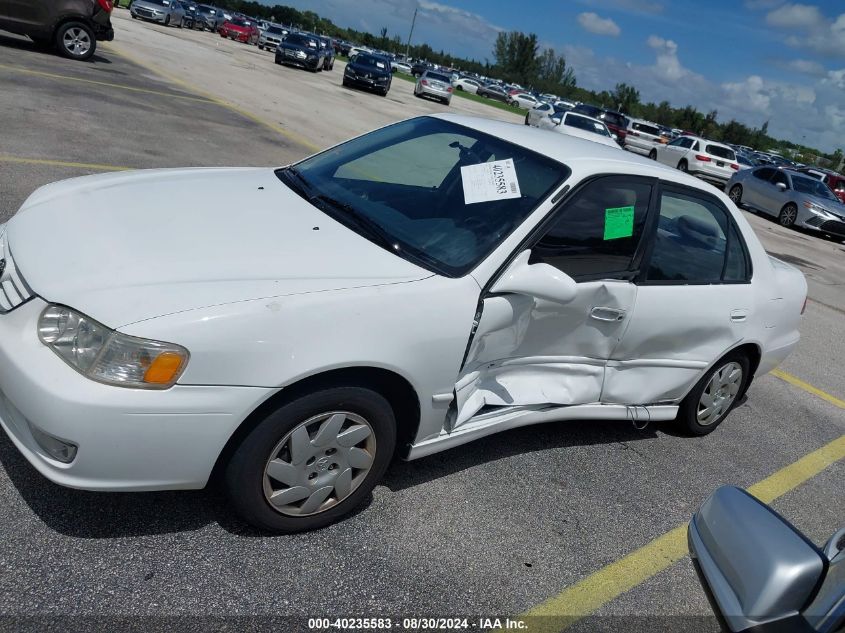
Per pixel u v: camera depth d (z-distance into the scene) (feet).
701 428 14.46
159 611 7.38
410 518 9.76
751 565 5.26
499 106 162.61
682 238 12.28
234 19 165.17
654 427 14.60
